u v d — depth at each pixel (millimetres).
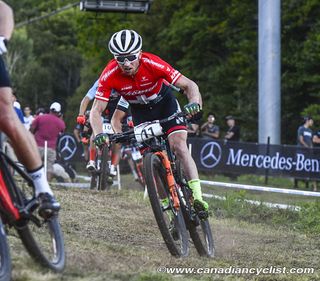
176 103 9562
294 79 34625
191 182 9328
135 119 9602
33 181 6836
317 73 34500
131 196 15641
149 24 43625
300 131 22734
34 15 87125
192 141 22109
